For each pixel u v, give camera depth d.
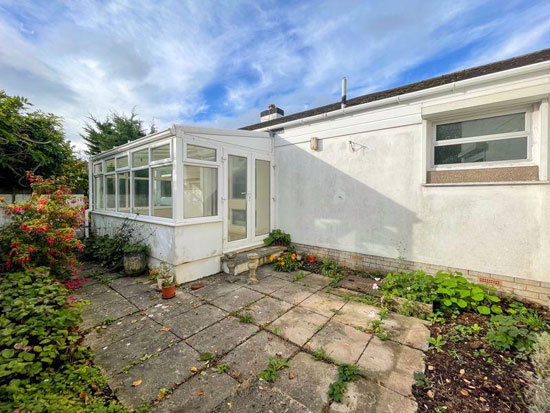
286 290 4.01
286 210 6.10
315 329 2.83
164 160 4.43
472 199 3.76
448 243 3.98
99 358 2.31
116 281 4.42
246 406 1.77
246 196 5.54
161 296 3.74
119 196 6.20
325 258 5.43
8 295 2.36
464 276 3.85
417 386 1.94
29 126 6.66
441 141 4.11
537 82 3.22
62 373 1.96
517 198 3.44
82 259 5.79
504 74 3.35
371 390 1.91
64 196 4.37
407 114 4.27
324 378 2.04
